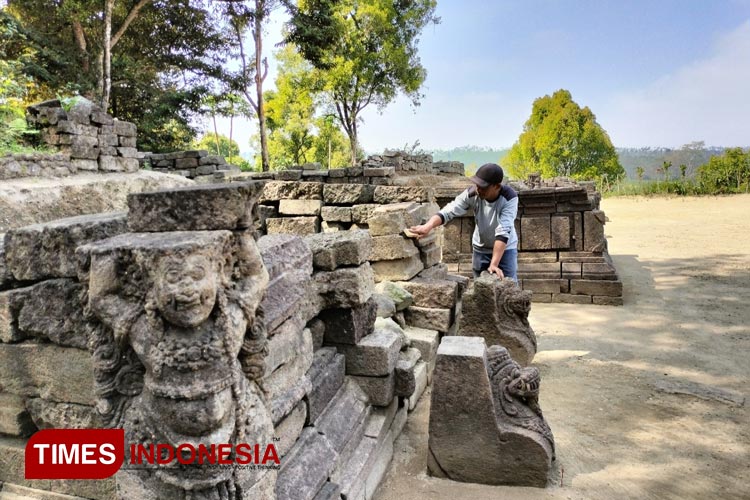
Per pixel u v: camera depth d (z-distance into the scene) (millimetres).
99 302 1521
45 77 13000
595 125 33125
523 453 2523
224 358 1452
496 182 4039
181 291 1342
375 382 2809
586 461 2785
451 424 2615
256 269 1633
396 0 23375
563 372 4199
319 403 2385
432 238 5047
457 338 2898
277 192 5277
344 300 2725
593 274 6676
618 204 20297
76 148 7074
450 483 2615
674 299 6746
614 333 5340
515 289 4043
